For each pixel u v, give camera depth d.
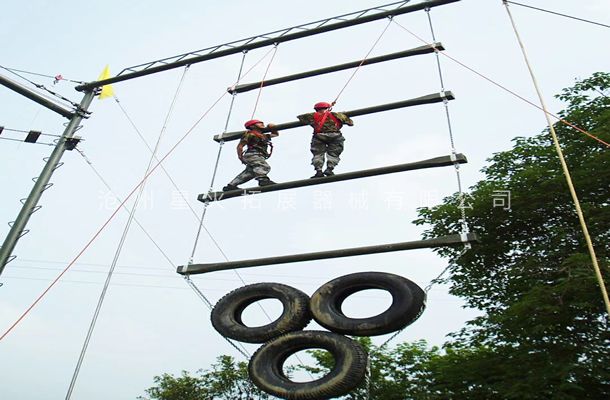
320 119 9.19
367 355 6.75
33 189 10.95
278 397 6.69
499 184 14.15
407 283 6.95
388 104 9.04
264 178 9.30
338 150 9.14
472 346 12.71
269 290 7.74
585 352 10.38
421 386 15.68
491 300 13.62
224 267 8.19
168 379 26.83
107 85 12.46
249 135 9.55
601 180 12.60
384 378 17.72
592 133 13.48
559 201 13.16
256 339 7.38
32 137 11.72
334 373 6.57
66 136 11.67
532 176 13.34
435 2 9.65
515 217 13.56
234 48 11.20
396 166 8.07
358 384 6.61
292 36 10.77
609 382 10.12
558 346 10.70
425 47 9.36
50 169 11.30
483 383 11.35
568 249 12.44
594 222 12.26
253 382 6.92
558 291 10.73
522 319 11.21
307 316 7.45
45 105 11.65
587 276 10.41
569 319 10.75
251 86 10.48
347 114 9.30
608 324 11.02
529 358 10.81
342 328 6.91
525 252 13.39
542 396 9.96
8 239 10.30
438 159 7.78
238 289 7.96
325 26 10.50
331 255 7.63
